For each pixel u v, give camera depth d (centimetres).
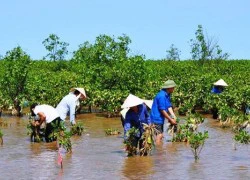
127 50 2900
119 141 1764
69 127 2156
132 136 1458
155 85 2920
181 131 1773
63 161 1385
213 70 4138
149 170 1251
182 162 1348
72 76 2881
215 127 2125
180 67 3938
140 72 2764
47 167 1305
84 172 1240
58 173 1232
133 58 2778
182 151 1522
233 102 2517
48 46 4856
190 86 2792
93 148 1612
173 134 1723
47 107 1755
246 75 3528
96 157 1445
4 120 2462
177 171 1234
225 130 2025
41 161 1387
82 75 2873
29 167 1306
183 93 2775
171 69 3866
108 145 1673
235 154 1459
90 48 2898
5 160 1405
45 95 2766
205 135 1416
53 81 2852
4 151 1557
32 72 3102
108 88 2791
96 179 1162
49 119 1723
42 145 1675
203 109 2794
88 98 2684
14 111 2709
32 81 2814
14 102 2695
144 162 1357
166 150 1541
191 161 1361
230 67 4450
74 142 1744
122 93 2633
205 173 1208
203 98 2689
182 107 2625
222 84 2644
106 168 1285
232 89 2744
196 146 1395
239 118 1931
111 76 2766
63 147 1557
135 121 1492
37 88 2770
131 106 1458
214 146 1608
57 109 1923
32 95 2756
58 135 1579
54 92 2772
